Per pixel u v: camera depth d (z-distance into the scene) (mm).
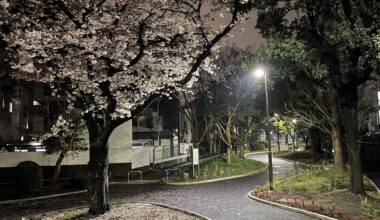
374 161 35375
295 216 13742
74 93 13094
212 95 34969
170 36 12453
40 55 11547
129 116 13500
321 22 16297
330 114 29125
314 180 22125
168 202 17672
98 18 11609
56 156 27375
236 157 37969
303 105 30766
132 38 12469
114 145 29109
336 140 27000
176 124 51094
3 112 36844
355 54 15555
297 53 15000
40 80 12805
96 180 13922
